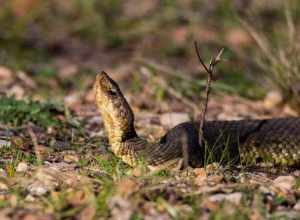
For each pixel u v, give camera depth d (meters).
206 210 8.44
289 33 16.56
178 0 24.59
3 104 13.30
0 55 20.20
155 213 8.32
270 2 22.77
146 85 17.22
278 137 12.40
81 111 14.82
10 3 24.47
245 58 18.69
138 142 11.13
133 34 23.20
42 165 10.44
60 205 8.40
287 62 15.85
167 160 10.71
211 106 16.00
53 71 18.59
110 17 24.16
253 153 12.28
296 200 9.16
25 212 8.32
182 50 21.50
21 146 11.50
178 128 11.84
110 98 11.16
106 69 19.56
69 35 23.36
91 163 10.68
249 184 9.47
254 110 15.84
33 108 13.26
